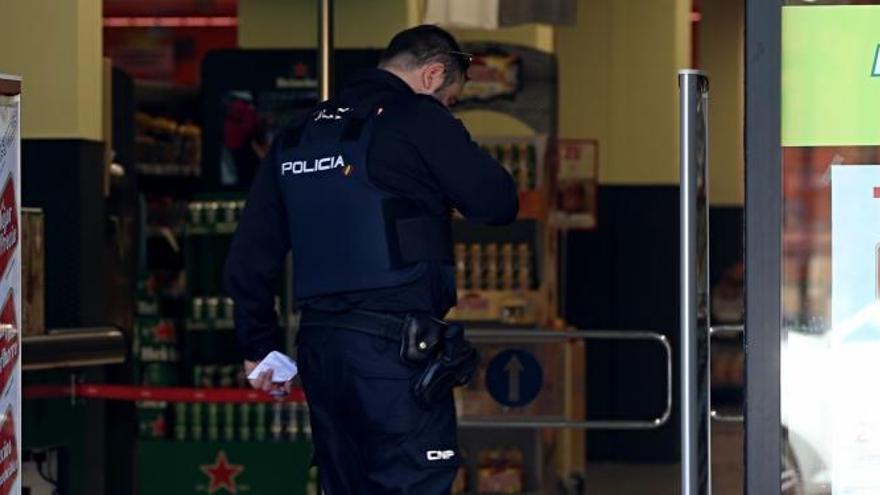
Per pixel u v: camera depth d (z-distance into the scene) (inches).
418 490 443.5
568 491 925.2
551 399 814.5
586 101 1110.4
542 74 888.3
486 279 847.7
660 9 1099.9
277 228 474.6
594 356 1137.4
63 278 660.1
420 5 794.2
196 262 779.4
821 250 394.9
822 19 394.0
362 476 450.9
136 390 673.6
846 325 394.6
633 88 1106.1
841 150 394.0
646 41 1101.1
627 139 1111.6
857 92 393.7
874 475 395.2
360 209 448.1
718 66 1331.2
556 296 922.7
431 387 441.1
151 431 768.9
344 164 450.6
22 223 607.2
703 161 391.5
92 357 640.4
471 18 709.3
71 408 657.6
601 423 674.2
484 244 855.1
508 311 845.2
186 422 763.4
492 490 844.6
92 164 667.4
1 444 436.5
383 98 457.1
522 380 726.5
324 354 450.6
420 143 449.4
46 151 656.4
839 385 395.2
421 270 447.2
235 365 776.9
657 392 1133.7
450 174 448.5
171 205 866.8
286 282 688.4
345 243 450.3
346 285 448.8
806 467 396.2
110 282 708.0
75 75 655.1
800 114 394.6
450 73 469.1
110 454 709.3
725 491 1005.8
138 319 804.0
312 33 809.5
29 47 655.8
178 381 803.4
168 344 803.4
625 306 1126.4
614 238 1125.1
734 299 1354.6
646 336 665.6
